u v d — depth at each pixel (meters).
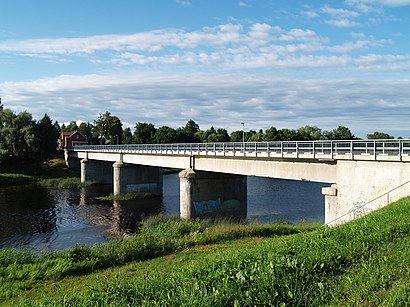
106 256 19.77
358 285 8.75
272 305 8.07
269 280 8.95
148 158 58.31
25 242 33.81
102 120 138.25
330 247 11.54
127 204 55.59
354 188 24.92
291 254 11.27
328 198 26.81
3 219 44.50
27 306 10.62
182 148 48.72
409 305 7.29
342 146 26.19
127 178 64.81
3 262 19.69
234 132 146.12
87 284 15.60
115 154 70.06
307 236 14.61
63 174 92.69
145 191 65.75
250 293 8.52
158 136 137.75
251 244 21.91
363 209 24.14
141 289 9.57
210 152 42.09
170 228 30.42
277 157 32.22
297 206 50.22
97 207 52.97
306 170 30.19
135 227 40.06
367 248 11.27
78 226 40.78
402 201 19.52
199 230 28.73
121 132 141.38
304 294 8.55
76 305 9.03
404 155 21.47
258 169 35.91
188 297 8.37
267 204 52.03
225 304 8.20
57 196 63.62
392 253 10.72
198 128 168.88
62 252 21.48
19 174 84.81
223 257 12.46
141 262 19.33
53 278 17.25
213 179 44.59
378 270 9.35
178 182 84.75
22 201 58.16
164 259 19.52
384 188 22.95
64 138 150.88
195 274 10.30
